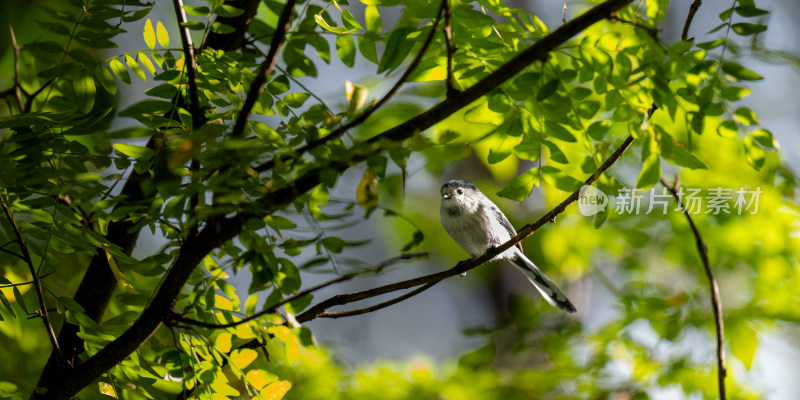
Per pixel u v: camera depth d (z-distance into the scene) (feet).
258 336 20.20
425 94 33.30
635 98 20.76
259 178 17.28
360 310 20.11
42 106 23.86
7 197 18.37
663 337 32.27
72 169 19.31
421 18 19.66
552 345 33.81
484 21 19.43
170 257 19.27
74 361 20.93
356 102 18.08
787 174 27.96
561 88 20.38
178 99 20.34
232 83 21.04
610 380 32.68
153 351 21.66
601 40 20.56
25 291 23.08
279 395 20.61
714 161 31.94
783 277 31.58
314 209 19.36
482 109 21.61
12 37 25.46
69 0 20.99
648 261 35.12
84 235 18.67
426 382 31.37
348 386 30.53
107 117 22.62
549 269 39.75
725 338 31.45
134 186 22.22
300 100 21.09
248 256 17.79
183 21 19.34
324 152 17.39
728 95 19.74
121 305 25.22
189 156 14.99
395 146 15.90
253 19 23.73
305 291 17.54
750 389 31.65
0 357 25.62
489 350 33.91
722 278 37.52
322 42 22.18
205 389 20.11
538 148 20.97
